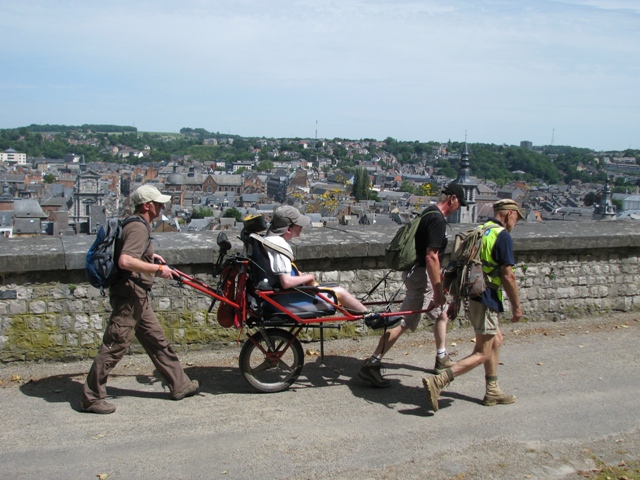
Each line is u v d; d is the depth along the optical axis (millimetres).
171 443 4527
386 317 5414
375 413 5074
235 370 6055
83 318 6191
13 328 6008
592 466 4336
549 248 7598
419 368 6117
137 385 5625
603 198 115125
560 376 5906
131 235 4770
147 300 5082
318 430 4762
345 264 7023
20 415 4965
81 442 4527
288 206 5367
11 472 4117
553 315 7832
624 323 7715
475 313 5055
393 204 136500
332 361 6320
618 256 8016
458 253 5156
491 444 4586
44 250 6051
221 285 5293
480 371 6035
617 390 5594
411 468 4242
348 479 4098
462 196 5340
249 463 4266
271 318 5289
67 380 5727
